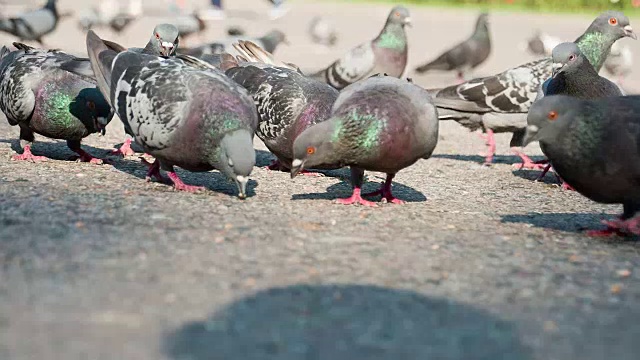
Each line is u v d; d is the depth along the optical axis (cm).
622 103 158
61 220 156
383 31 246
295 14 619
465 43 316
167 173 183
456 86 217
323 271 145
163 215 161
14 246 147
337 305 137
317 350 128
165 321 132
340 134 166
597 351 130
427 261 149
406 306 137
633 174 157
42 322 130
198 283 140
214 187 181
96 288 137
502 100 212
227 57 197
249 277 142
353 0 752
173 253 147
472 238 159
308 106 182
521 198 186
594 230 165
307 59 375
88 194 170
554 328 134
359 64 244
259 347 128
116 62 178
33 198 166
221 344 129
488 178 201
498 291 142
